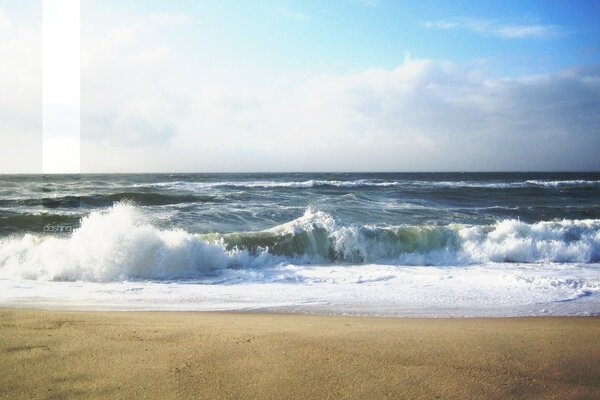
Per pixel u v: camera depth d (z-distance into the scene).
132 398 2.98
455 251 11.66
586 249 11.79
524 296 7.49
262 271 9.59
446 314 6.32
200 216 17.00
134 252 8.95
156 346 4.04
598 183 43.56
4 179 45.19
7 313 5.15
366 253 11.37
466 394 3.26
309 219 12.38
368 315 6.21
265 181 46.38
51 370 3.40
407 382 3.42
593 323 5.74
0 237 12.77
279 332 4.71
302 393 3.15
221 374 3.44
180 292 7.64
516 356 4.12
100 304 6.59
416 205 22.77
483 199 27.28
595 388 3.48
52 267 8.68
